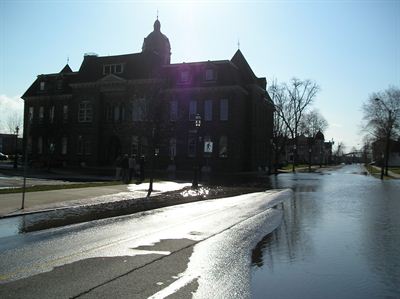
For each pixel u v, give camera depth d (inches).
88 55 2482.8
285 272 304.7
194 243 399.2
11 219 523.8
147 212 618.8
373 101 3016.7
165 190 973.8
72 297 235.8
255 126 2367.1
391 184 1441.9
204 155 2159.2
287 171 2687.0
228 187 1151.6
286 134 2992.1
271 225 518.3
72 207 642.2
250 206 724.7
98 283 263.3
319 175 2167.8
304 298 248.5
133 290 251.6
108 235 427.8
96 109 2367.1
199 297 244.5
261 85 2714.1
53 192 794.8
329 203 793.6
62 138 2491.4
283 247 390.0
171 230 468.8
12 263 308.8
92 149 2380.7
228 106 2133.4
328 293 258.2
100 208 644.7
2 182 1011.9
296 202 806.5
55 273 284.0
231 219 564.7
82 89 2417.6
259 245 398.3
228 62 2162.9
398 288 270.1
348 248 388.5
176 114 2209.6
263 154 2645.2
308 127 4503.0
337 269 315.0
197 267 311.6
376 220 570.9
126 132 2247.8
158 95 1996.8
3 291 244.7
